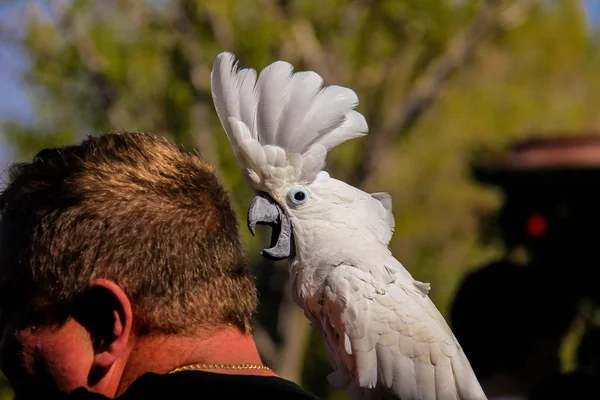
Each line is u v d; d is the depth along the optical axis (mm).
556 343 7781
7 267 3635
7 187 3797
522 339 7699
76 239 3545
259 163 5191
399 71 17156
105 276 3529
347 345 5301
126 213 3578
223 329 3662
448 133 21844
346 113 5188
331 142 5242
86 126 16594
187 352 3570
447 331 5484
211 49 14859
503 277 7902
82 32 15516
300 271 5426
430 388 5301
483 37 17047
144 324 3564
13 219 3672
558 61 20031
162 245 3578
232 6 14695
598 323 8570
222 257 3703
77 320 3586
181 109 15016
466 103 21484
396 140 17078
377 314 5270
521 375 7746
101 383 3568
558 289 7965
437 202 24109
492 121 21625
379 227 5625
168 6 15367
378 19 16562
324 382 21781
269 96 5168
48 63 15930
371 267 5324
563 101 23797
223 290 3680
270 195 5316
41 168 3744
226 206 3830
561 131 23344
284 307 16938
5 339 3686
